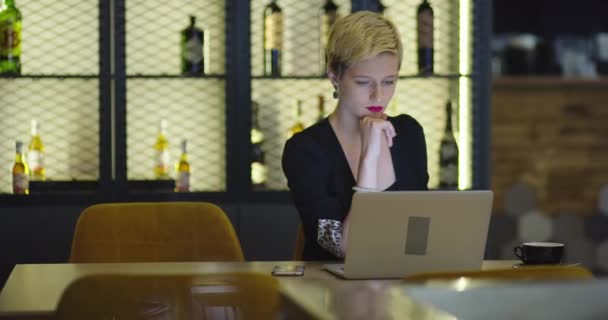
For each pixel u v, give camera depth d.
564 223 5.27
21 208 3.37
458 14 3.71
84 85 3.57
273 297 1.36
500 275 1.42
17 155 3.41
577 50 5.33
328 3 3.70
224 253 2.34
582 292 0.87
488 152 3.65
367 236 1.77
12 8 3.45
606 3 5.28
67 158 3.57
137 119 3.59
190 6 3.63
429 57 3.65
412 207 1.78
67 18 3.57
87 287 1.34
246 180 3.51
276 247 3.48
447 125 3.71
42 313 1.44
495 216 5.29
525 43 5.34
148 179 3.53
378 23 2.22
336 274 1.83
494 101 5.34
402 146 2.40
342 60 2.22
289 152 2.25
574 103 5.36
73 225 3.38
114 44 3.44
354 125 2.29
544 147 5.36
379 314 1.16
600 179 5.33
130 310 1.35
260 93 3.65
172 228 2.34
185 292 1.35
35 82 3.55
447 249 1.82
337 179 2.25
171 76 3.50
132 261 2.30
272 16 3.59
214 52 3.64
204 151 3.64
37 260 3.37
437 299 0.97
